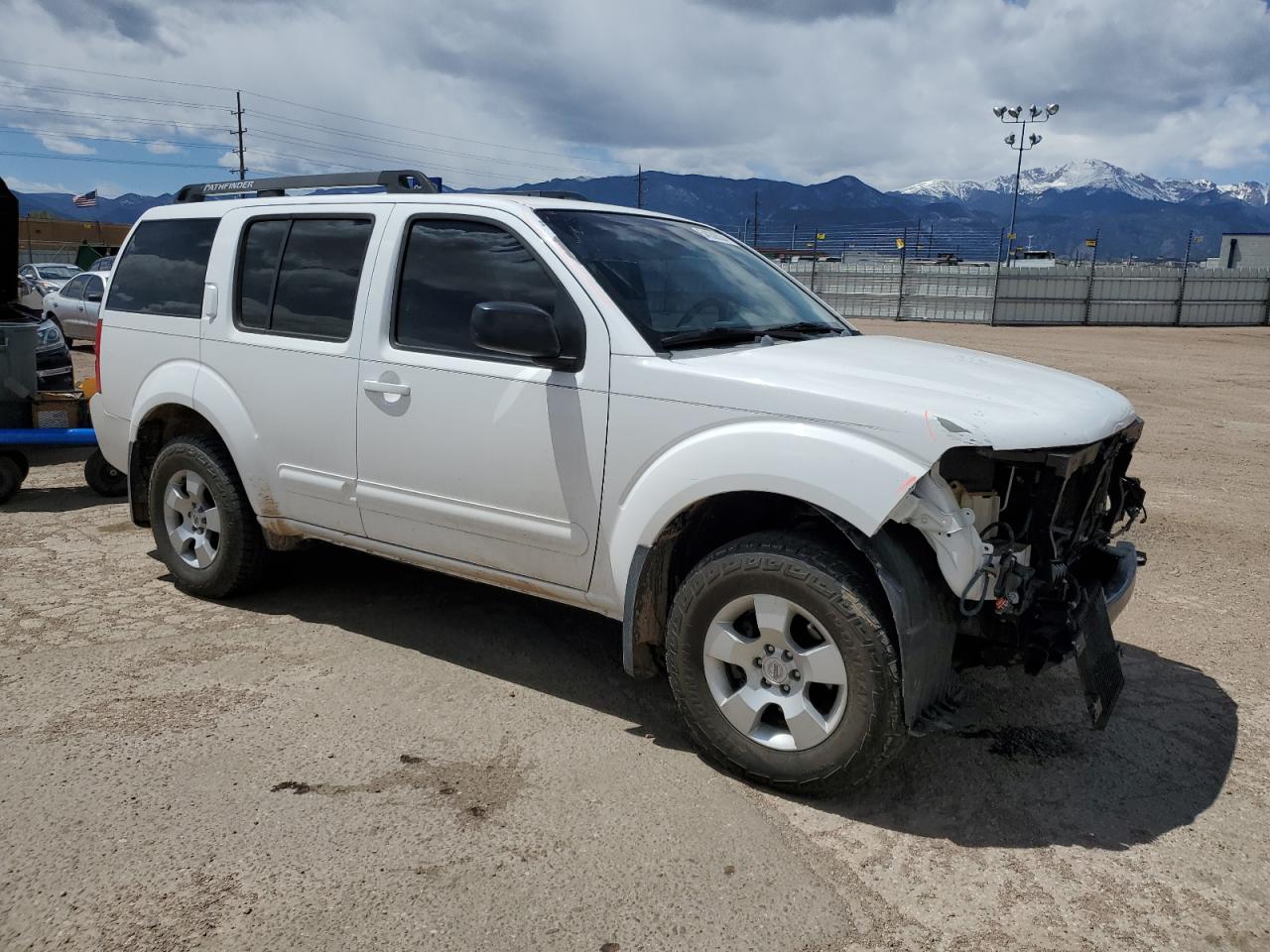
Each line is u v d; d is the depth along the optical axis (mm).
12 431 6852
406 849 2910
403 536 4152
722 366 3320
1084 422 3191
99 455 7203
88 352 17578
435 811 3121
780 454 3078
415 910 2635
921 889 2805
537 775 3365
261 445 4516
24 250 57375
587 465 3523
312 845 2918
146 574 5441
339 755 3467
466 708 3875
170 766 3359
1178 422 11969
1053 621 3082
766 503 3416
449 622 4797
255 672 4152
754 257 4688
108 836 2941
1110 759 3613
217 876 2762
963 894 2781
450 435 3848
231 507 4723
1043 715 3969
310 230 4406
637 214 4281
